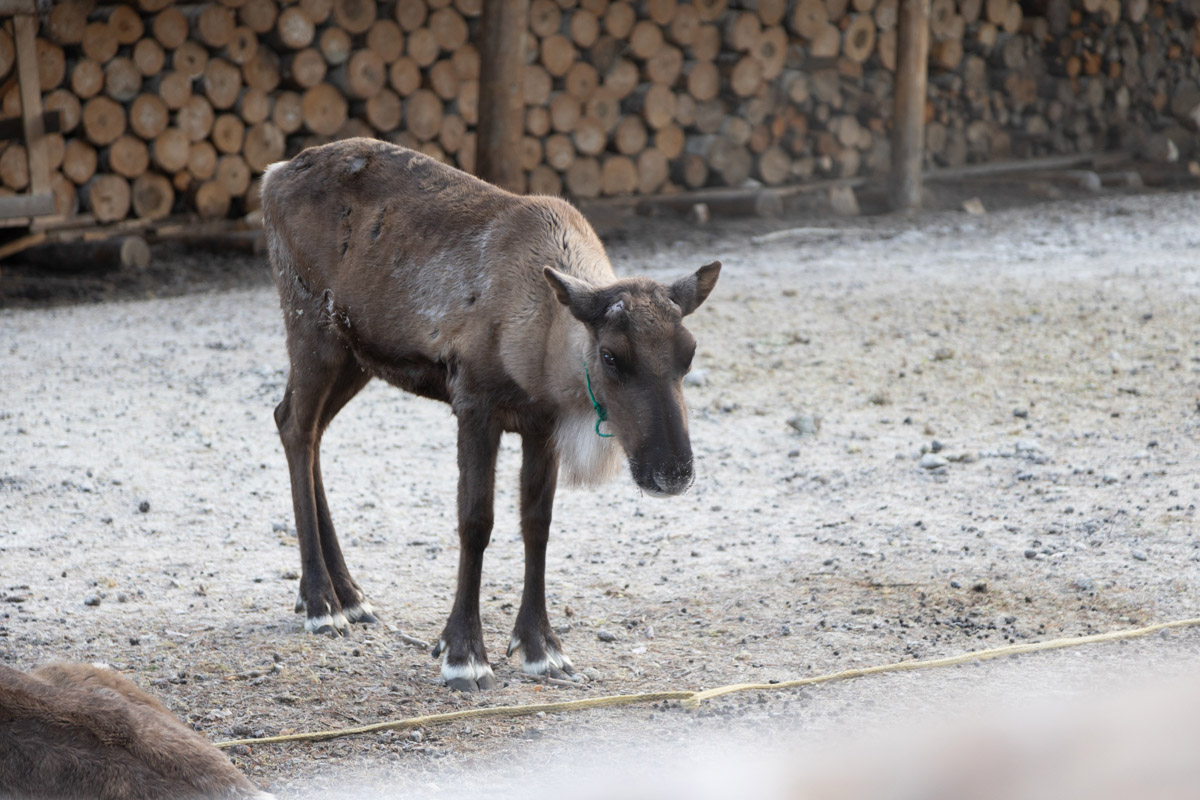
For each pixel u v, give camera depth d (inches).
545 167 818.2
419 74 781.3
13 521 316.5
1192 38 1130.7
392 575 288.7
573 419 220.5
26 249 684.1
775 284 606.2
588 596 272.8
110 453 375.6
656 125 849.5
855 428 396.5
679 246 753.0
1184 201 879.7
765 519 321.7
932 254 697.0
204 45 713.6
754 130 882.8
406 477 362.6
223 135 729.6
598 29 820.0
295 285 264.1
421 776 183.8
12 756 120.1
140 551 299.4
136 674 226.2
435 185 248.4
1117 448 362.9
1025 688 208.7
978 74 997.2
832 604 261.7
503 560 301.7
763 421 406.6
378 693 221.5
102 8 685.3
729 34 851.4
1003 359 465.7
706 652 239.0
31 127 638.5
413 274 239.1
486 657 229.0
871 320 525.0
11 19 624.4
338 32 749.3
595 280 221.9
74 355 500.4
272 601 269.6
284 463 372.8
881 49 927.0
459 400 230.4
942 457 362.9
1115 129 1083.3
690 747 190.4
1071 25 1035.3
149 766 121.4
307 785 181.2
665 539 310.2
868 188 927.0
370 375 275.7
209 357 497.7
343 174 257.3
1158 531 292.8
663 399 196.7
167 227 721.0
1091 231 755.4
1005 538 296.2
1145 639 229.9
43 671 152.1
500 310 224.5
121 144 697.0
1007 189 945.5
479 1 794.2
